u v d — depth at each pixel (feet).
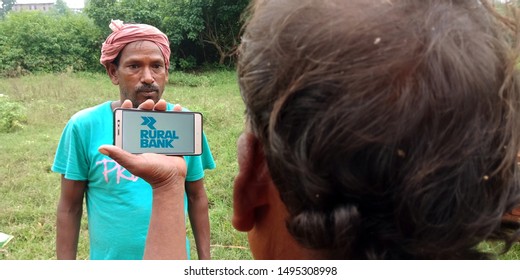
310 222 1.99
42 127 25.02
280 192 2.16
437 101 1.82
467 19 1.98
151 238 3.19
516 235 2.27
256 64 2.15
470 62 1.87
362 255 2.03
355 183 1.89
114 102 5.97
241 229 2.56
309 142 1.91
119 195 5.63
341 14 1.96
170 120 4.33
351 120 1.84
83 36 50.34
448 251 2.00
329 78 1.88
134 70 6.10
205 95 34.63
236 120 24.76
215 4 51.67
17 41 47.60
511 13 2.18
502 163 1.96
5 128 24.07
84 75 45.75
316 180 1.92
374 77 1.85
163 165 3.27
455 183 1.89
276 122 1.99
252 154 2.34
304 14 2.02
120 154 3.17
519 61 2.02
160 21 51.31
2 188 15.99
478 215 1.96
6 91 34.17
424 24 1.92
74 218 5.94
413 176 1.84
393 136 1.83
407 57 1.86
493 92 1.91
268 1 2.23
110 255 5.64
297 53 1.96
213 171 17.61
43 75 44.88
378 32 1.90
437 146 1.83
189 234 12.74
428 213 1.89
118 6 51.26
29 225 13.58
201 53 54.13
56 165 5.89
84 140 5.71
